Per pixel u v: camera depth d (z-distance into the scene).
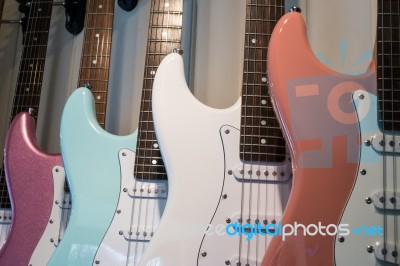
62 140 1.11
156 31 1.21
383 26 0.95
